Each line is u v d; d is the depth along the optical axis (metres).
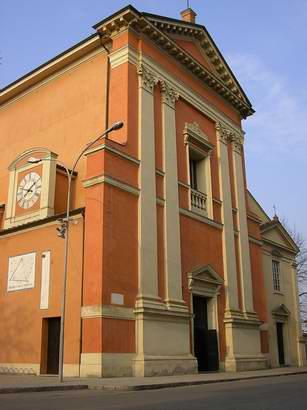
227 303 23.00
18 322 18.39
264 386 13.53
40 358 17.19
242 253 25.34
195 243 21.78
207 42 25.91
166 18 22.80
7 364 18.22
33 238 18.92
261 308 26.27
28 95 24.52
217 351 21.64
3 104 25.70
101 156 17.64
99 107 20.95
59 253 17.86
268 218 32.56
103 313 15.97
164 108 21.73
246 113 28.59
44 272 18.11
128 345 16.77
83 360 15.88
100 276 16.28
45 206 19.22
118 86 20.27
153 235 19.00
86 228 17.22
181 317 19.27
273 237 30.97
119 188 17.97
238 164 27.22
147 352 17.11
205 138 24.50
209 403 8.88
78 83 22.27
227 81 27.47
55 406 8.45
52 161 19.86
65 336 16.64
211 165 24.70
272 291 29.31
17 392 11.47
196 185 24.30
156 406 8.38
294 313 31.20
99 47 21.77
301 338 30.98
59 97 22.89
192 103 24.02
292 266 32.41
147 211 18.97
